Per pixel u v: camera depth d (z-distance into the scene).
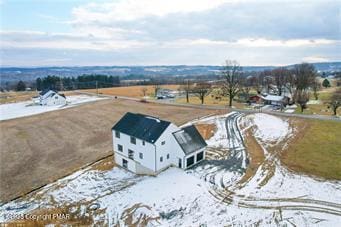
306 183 27.47
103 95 98.94
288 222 21.47
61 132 48.94
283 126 47.25
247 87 88.31
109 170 32.91
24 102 87.56
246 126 48.62
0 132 49.94
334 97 71.31
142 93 104.12
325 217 21.91
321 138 40.28
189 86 100.75
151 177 30.25
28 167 33.88
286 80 82.31
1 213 24.28
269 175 29.64
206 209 23.77
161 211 23.73
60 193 27.66
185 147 31.78
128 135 32.16
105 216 23.53
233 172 30.75
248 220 22.00
